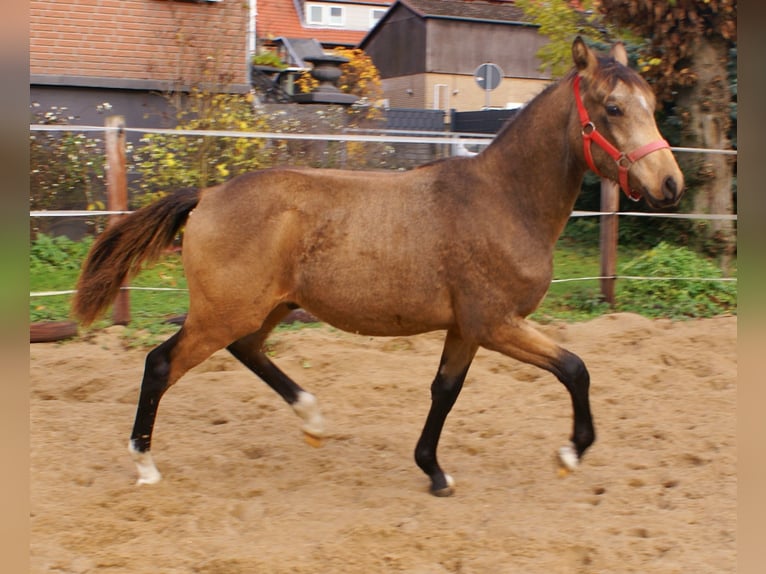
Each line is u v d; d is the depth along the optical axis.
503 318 3.99
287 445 5.00
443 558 3.62
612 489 4.36
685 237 10.59
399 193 4.05
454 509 4.11
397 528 3.86
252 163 9.95
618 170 3.88
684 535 3.78
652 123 3.85
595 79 3.91
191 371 6.44
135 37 12.05
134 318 7.43
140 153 10.38
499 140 4.12
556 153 4.00
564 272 9.73
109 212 7.20
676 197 3.77
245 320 4.09
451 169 4.11
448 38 22.86
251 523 3.94
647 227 11.23
